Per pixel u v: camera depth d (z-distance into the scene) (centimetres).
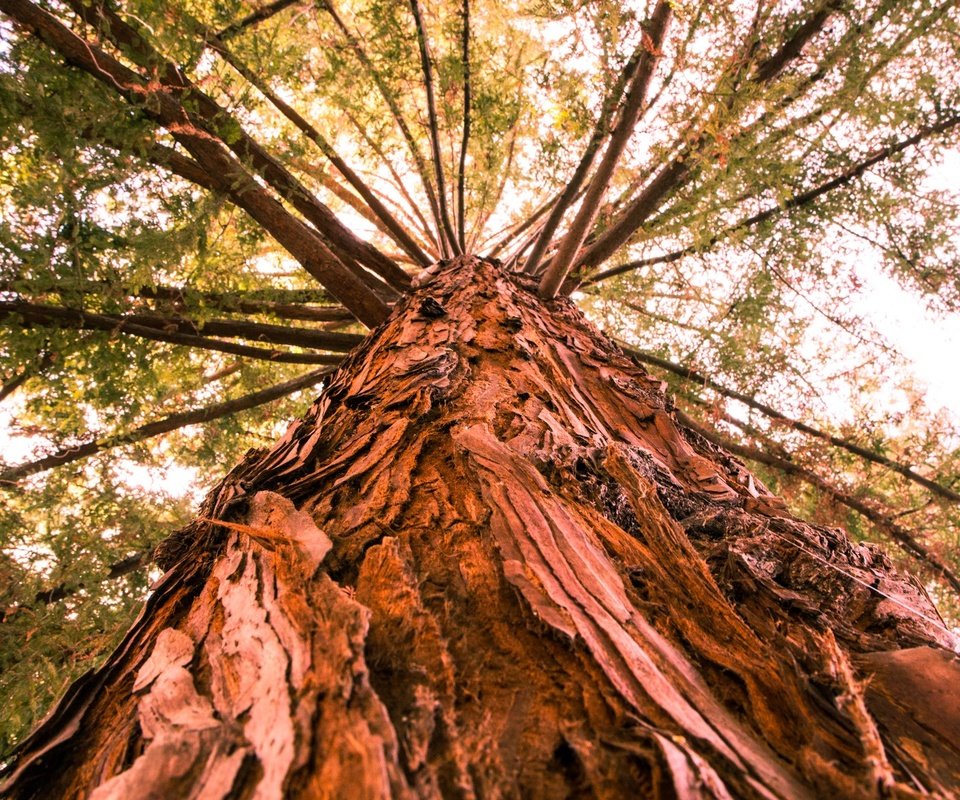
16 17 264
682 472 172
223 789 59
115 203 313
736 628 92
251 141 332
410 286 388
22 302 338
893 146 402
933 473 498
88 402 387
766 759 66
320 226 379
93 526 396
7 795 83
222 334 384
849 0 336
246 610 94
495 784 62
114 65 285
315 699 68
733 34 303
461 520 113
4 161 304
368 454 145
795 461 484
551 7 303
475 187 464
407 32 404
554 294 372
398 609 89
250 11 364
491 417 157
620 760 63
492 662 80
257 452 172
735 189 379
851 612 117
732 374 478
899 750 73
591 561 99
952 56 359
